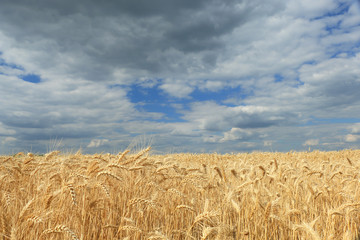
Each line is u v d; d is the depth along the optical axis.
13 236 3.30
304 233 4.70
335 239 4.39
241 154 21.25
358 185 6.34
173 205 5.54
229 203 5.64
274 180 6.95
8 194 4.61
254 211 4.88
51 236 3.80
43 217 3.54
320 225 4.96
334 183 7.82
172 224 5.30
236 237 4.78
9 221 4.31
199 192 6.23
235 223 5.41
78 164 6.38
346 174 7.48
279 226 5.16
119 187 5.57
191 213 5.61
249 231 4.79
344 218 5.16
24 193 5.69
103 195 5.11
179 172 7.29
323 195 6.01
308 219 5.53
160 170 6.00
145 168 6.23
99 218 4.95
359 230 5.01
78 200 4.46
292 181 6.93
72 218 4.46
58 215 4.06
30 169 6.55
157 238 3.79
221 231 4.39
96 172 4.75
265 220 4.68
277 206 5.52
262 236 4.97
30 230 3.82
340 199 6.20
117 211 5.02
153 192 5.90
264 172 7.31
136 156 5.82
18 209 4.85
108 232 4.55
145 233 4.49
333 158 19.14
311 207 5.69
